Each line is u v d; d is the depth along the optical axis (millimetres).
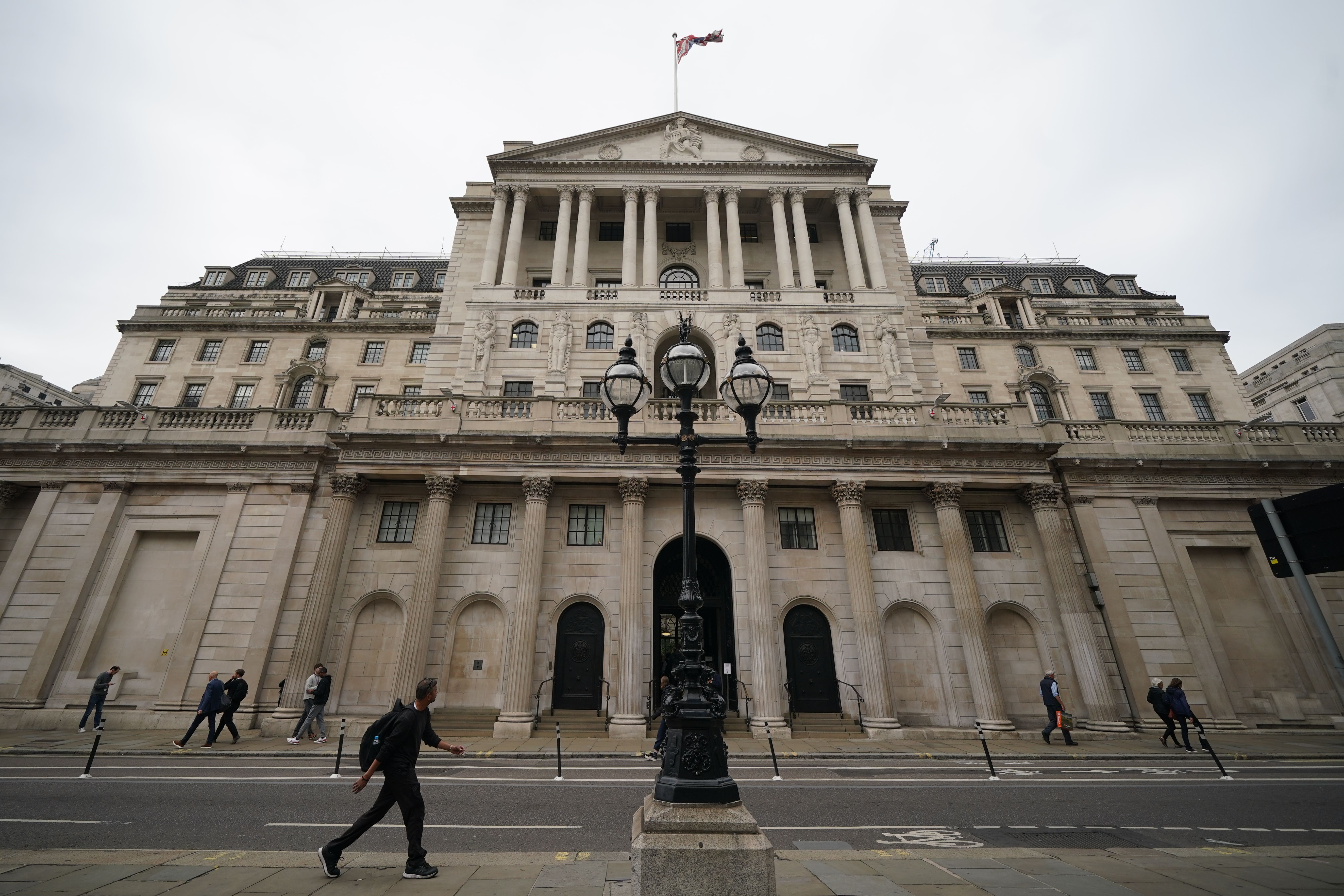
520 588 21609
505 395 29172
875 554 23938
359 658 21812
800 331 31000
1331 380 56750
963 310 45938
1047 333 43531
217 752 15977
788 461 23781
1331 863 7684
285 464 24188
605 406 24547
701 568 25516
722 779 5688
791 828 9570
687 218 36562
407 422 24109
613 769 14594
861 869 7293
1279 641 23844
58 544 23188
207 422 25219
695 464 7816
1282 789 12906
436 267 54000
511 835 8945
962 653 22422
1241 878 7043
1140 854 8125
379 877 6844
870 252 33656
